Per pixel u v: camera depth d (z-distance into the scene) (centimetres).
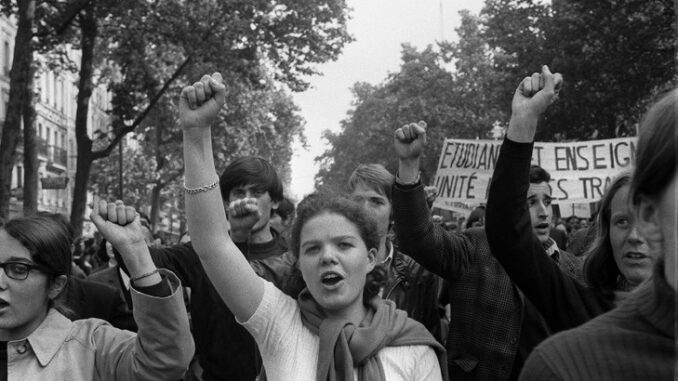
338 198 286
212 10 2233
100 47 2714
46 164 4697
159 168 4038
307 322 276
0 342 282
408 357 272
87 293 475
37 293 279
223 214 277
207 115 272
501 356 356
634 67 2250
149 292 264
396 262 475
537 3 2427
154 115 3675
